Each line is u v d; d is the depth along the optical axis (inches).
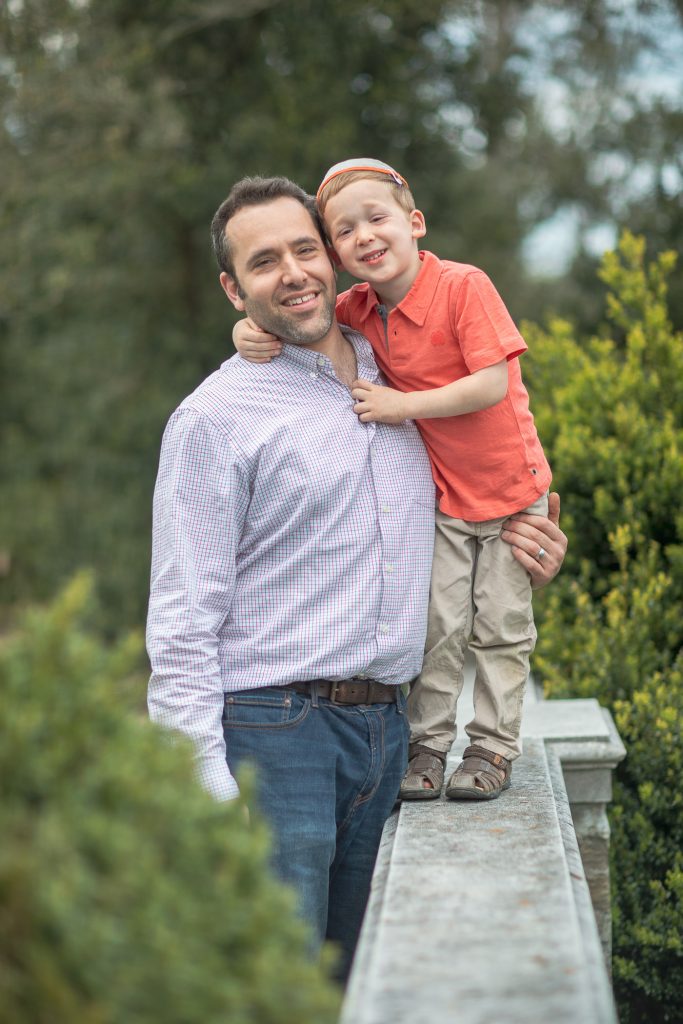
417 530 102.0
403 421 103.9
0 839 48.7
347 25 393.4
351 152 399.5
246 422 98.7
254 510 99.0
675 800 129.9
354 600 98.0
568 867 83.7
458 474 104.3
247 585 99.8
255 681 97.7
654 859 130.4
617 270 183.3
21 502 437.1
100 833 48.6
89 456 442.6
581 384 176.4
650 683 141.6
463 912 71.8
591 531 168.9
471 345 99.6
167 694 95.9
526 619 105.3
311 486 97.7
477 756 102.1
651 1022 129.7
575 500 167.8
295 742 97.3
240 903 52.2
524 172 526.3
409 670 101.7
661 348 175.5
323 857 97.3
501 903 73.3
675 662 152.8
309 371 101.3
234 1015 48.6
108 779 51.5
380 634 98.9
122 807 51.3
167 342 439.2
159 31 371.9
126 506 428.1
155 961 47.2
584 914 73.7
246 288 100.7
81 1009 46.3
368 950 67.9
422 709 106.4
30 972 46.8
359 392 101.0
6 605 422.6
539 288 513.3
